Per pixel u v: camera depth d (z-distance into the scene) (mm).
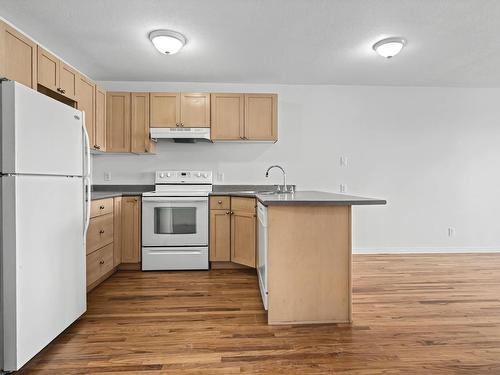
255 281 2939
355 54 3027
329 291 2041
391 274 3104
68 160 1883
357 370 1523
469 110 4102
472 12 2271
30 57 2252
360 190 4051
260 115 3633
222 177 3939
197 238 3324
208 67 3363
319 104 3996
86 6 2180
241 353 1678
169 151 3895
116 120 3535
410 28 2508
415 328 1960
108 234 2979
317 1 2129
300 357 1637
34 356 1634
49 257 1699
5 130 1460
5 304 1456
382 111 4043
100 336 1864
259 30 2535
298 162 3996
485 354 1664
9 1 2109
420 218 4098
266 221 2023
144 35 2613
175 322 2053
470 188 4121
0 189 1467
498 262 3584
